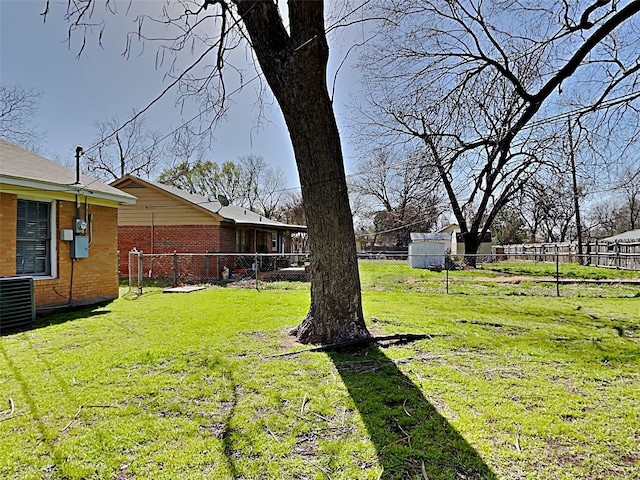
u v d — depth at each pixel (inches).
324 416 93.3
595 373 124.6
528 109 180.1
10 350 151.3
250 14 146.3
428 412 95.0
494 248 1086.4
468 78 225.1
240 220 561.6
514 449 78.2
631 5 146.9
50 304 250.4
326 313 158.9
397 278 478.3
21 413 94.7
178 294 337.1
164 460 74.6
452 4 213.3
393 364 132.7
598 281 424.2
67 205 264.4
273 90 156.8
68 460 74.6
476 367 130.3
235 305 266.7
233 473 70.6
